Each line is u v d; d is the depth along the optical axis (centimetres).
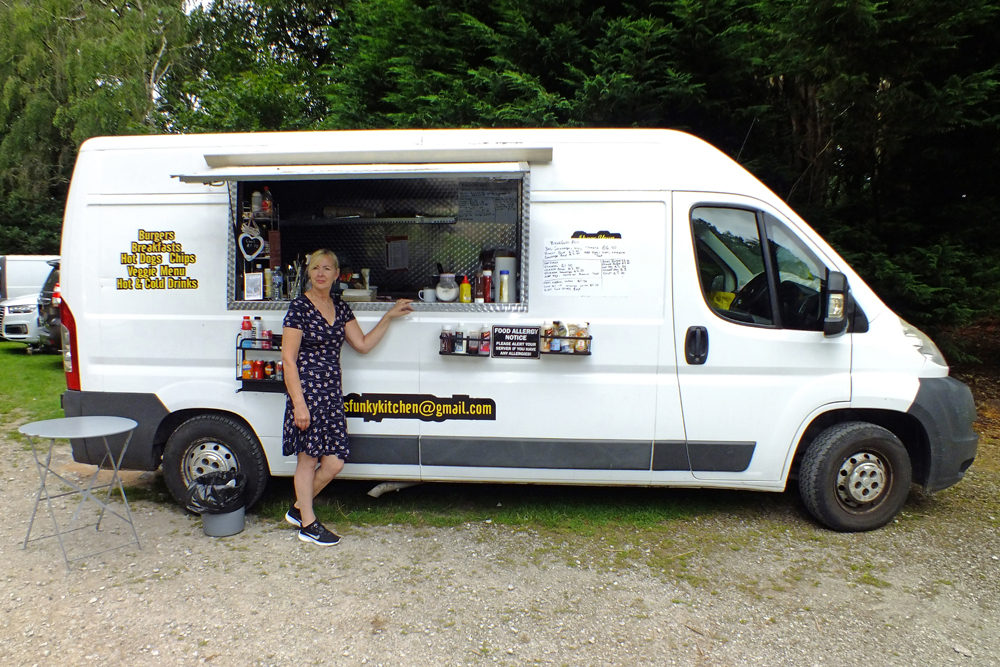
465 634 300
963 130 661
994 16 585
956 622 315
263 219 409
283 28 1991
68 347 412
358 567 362
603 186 392
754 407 394
